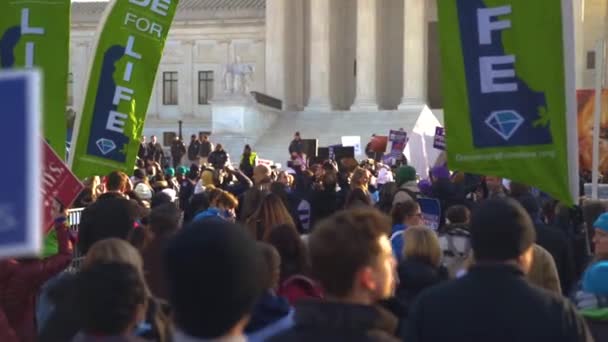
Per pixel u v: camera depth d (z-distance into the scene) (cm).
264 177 2633
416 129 3991
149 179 3716
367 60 8200
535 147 1231
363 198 1944
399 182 2262
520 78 1230
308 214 2470
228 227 500
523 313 662
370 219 597
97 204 1116
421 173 3984
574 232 1953
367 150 5609
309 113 8138
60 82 1512
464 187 2520
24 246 334
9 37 1516
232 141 7488
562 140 1223
